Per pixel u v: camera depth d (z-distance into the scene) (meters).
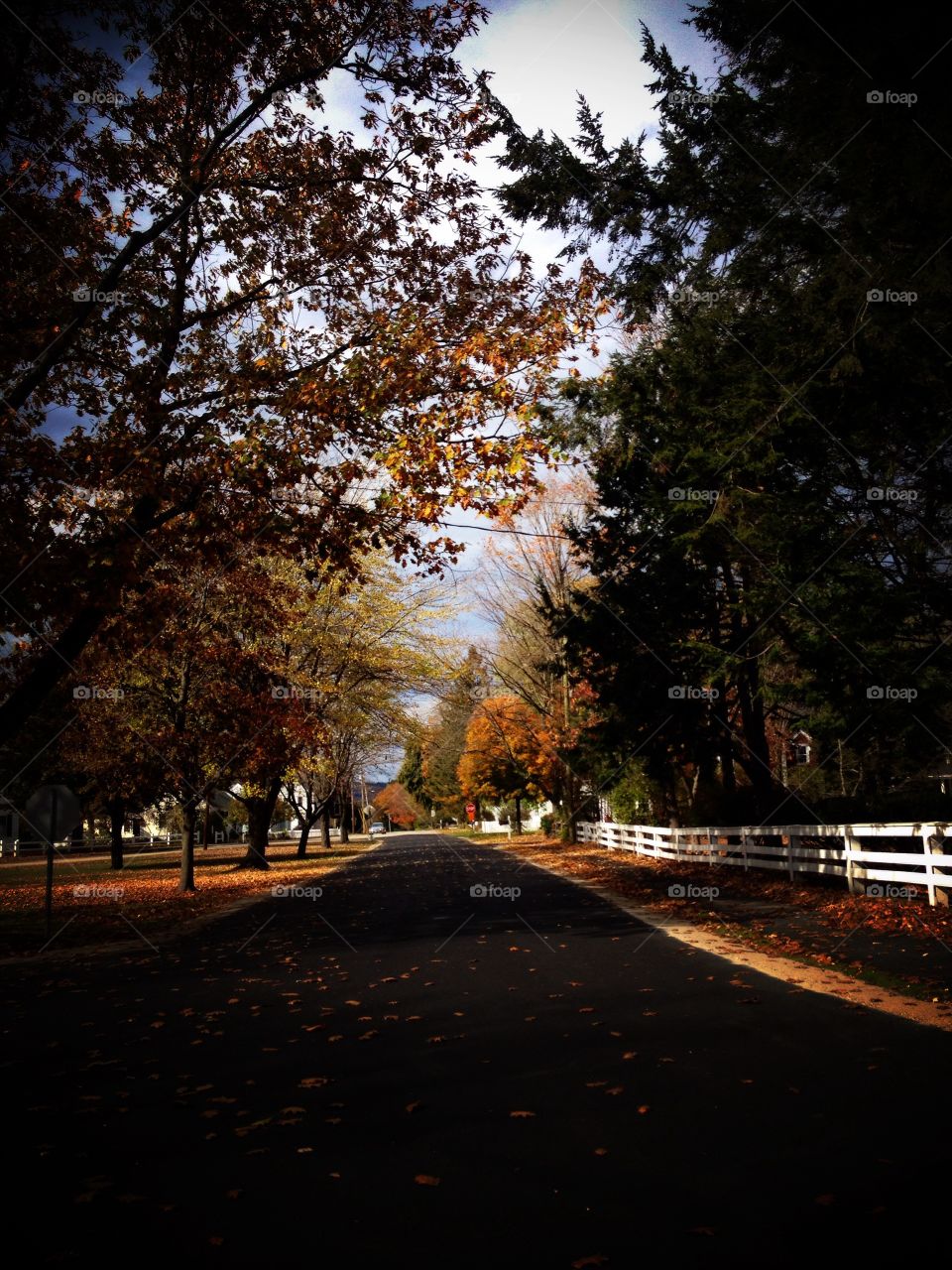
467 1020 8.08
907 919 12.87
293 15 13.48
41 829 15.52
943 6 9.67
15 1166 4.88
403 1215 4.14
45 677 13.73
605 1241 3.82
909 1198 4.06
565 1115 5.40
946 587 16.45
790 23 11.33
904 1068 6.03
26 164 12.65
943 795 20.19
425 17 13.48
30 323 13.17
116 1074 6.75
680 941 12.53
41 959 13.61
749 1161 4.57
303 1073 6.59
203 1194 4.46
